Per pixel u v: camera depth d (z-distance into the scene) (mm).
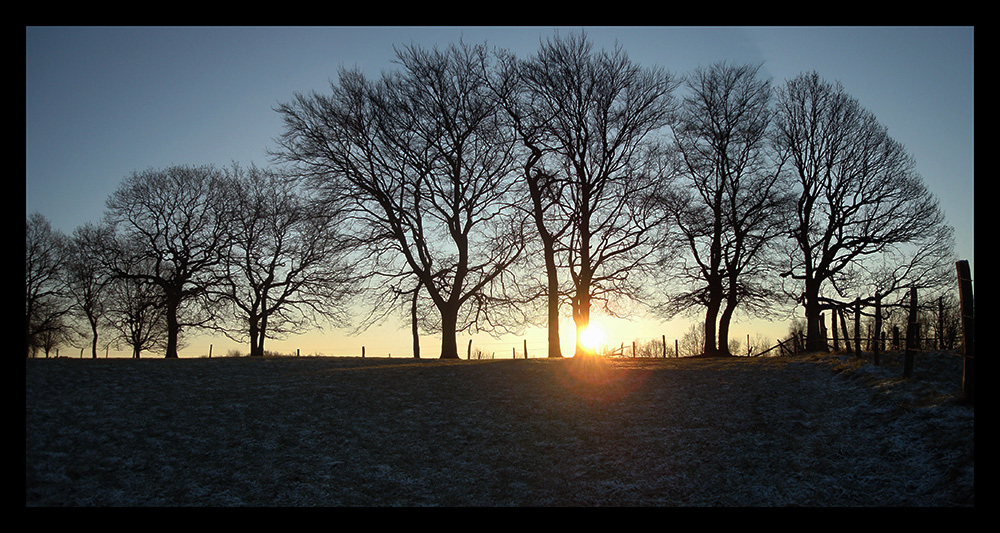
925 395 15516
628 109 34656
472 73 34875
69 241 48625
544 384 22250
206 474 13500
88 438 14711
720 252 37344
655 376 23391
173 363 24906
